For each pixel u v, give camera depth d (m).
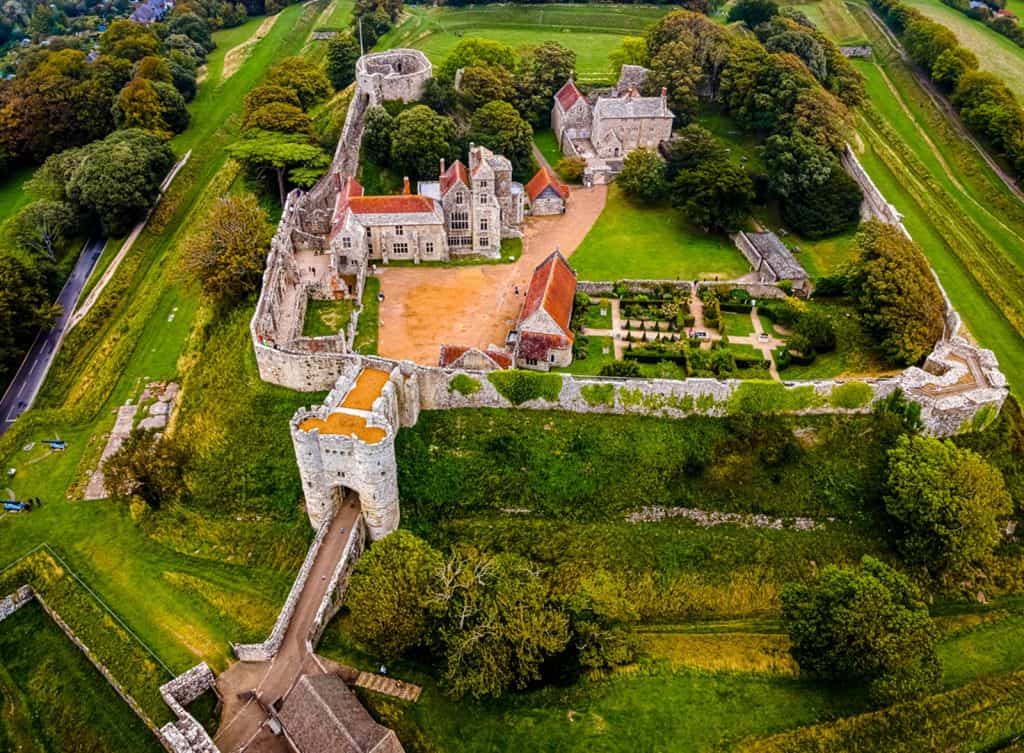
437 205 112.12
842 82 161.75
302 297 100.56
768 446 83.75
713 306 101.62
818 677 70.25
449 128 129.12
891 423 85.31
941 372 88.19
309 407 86.62
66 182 135.50
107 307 117.88
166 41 196.50
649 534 81.31
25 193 145.25
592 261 116.12
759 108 143.50
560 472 83.25
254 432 85.62
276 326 95.62
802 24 180.12
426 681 66.62
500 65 157.00
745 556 80.19
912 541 78.50
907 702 67.44
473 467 83.25
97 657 70.56
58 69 166.50
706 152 128.88
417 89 143.50
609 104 141.12
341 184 120.19
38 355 110.19
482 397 85.75
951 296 107.88
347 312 101.56
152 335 109.06
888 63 184.62
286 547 78.62
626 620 74.06
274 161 123.25
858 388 84.88
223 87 186.25
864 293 96.00
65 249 131.25
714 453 84.12
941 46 170.25
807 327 94.44
